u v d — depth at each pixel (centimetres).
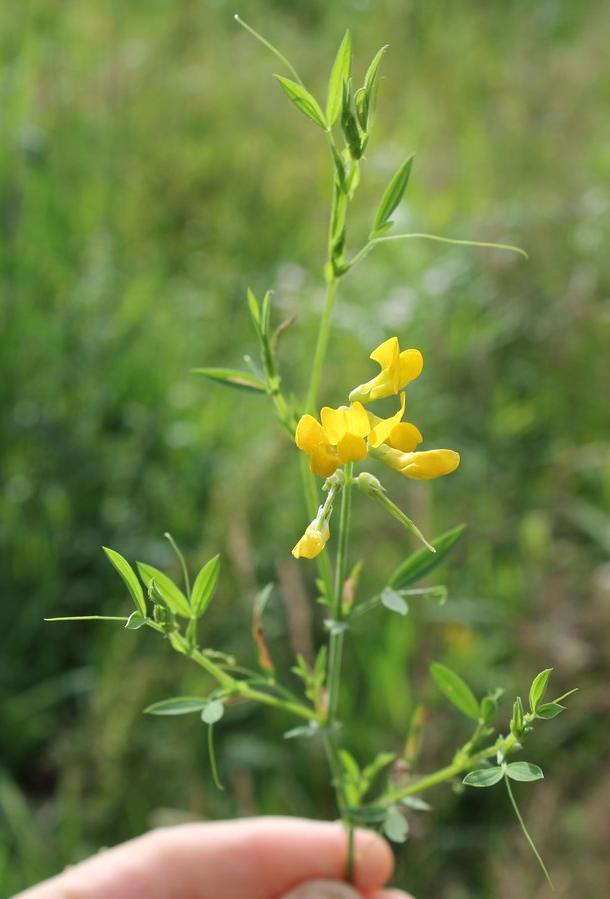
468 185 668
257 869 270
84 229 570
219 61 784
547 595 392
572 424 495
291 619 356
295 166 669
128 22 778
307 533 155
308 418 154
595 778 356
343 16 884
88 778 358
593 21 836
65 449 442
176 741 353
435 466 163
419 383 473
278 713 369
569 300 521
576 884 323
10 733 390
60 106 604
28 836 351
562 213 582
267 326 180
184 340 525
